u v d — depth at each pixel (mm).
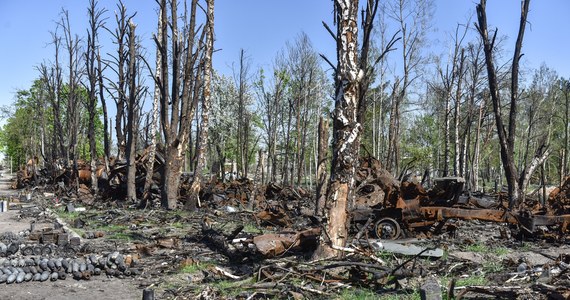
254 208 21734
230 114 49312
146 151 26156
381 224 13031
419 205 13297
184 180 24359
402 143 50688
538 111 51719
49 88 45000
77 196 26688
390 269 7719
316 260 8328
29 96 66625
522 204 17234
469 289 6441
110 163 31578
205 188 23422
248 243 10023
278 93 44094
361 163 17141
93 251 10758
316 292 7051
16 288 7914
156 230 15180
